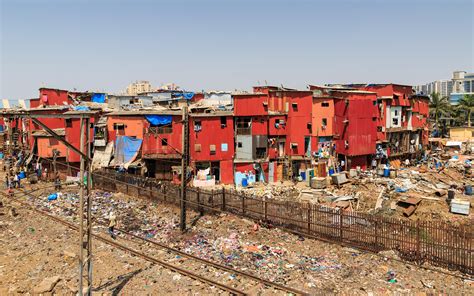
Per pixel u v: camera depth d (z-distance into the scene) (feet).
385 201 126.62
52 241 77.36
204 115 152.05
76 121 148.56
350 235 76.59
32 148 147.33
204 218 95.25
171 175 152.15
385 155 187.21
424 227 69.87
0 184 128.26
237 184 155.74
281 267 65.87
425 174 170.60
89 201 46.88
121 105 197.67
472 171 177.06
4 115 39.96
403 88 203.62
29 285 56.75
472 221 101.30
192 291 56.44
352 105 169.99
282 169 164.14
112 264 65.82
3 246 73.87
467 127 263.70
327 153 171.32
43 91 187.11
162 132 150.30
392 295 55.42
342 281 60.03
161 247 75.25
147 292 55.93
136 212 100.12
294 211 85.51
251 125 156.97
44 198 113.19
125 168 146.61
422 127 222.28
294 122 165.17
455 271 64.28
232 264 66.90
